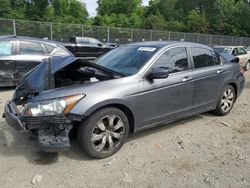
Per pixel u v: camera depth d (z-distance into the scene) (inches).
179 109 187.0
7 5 1706.4
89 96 143.8
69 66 170.6
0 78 294.0
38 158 151.5
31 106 136.9
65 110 137.3
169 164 149.1
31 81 158.9
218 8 2210.9
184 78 185.5
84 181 132.0
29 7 1883.6
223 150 167.5
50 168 142.1
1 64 291.7
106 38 990.4
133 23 2140.7
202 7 2519.7
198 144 174.9
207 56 211.5
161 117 176.7
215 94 213.3
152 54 177.0
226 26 1975.9
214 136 188.4
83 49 594.2
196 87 194.7
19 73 302.4
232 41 1473.9
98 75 163.3
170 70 181.2
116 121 155.3
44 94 140.2
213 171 143.0
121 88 154.9
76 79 170.1
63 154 155.8
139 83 162.6
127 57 184.4
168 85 175.5
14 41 303.4
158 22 2062.0
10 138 174.6
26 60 303.3
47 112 135.5
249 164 151.0
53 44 328.2
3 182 129.8
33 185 128.2
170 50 185.6
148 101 166.1
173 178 136.0
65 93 140.9
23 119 137.1
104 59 195.5
